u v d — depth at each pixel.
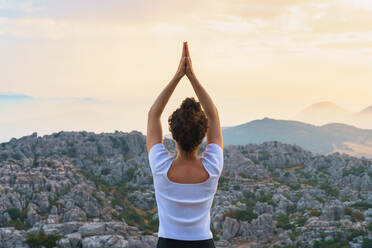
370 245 88.12
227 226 111.44
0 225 101.81
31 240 80.75
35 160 165.38
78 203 127.62
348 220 107.00
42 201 119.88
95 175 174.50
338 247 91.62
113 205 140.50
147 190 166.00
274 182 176.62
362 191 158.62
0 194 117.19
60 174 149.50
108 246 80.50
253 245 102.06
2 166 142.38
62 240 81.44
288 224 112.00
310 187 169.50
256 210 129.62
